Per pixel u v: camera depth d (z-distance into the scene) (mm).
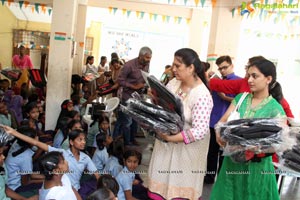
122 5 7109
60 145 3250
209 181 3289
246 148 1504
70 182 2289
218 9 4922
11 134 2393
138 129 5332
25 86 6059
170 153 1719
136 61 4023
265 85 1639
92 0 7098
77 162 2555
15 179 2547
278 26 7410
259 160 1663
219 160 3262
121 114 4195
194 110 1592
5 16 8500
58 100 4516
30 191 2506
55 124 4539
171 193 1711
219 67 3123
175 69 1624
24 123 3551
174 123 1559
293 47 7652
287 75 7703
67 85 4508
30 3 6906
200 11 7219
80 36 7152
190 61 1583
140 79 4020
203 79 1678
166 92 1517
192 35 7320
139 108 1582
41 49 8891
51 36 4391
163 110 1570
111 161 2922
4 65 8672
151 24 9570
